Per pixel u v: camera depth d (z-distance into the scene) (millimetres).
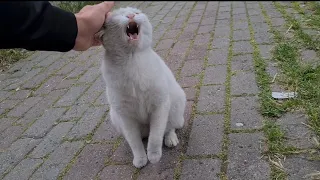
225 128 723
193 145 686
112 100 604
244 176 585
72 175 673
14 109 996
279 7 1463
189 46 1202
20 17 321
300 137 660
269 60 991
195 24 1435
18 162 746
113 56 563
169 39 1303
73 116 892
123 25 526
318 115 707
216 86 899
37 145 795
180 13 1635
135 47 550
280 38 1131
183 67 1044
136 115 618
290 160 605
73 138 793
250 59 1021
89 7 463
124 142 742
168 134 696
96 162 696
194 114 792
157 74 583
